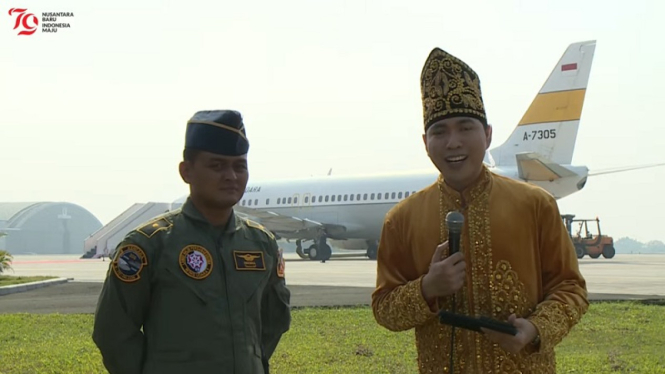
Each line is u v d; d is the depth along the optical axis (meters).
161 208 50.81
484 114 3.49
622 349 8.53
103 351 3.42
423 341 3.52
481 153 3.46
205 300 3.34
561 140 30.97
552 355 3.39
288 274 23.89
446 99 3.42
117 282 3.36
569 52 30.95
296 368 7.51
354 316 11.41
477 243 3.41
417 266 3.54
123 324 3.37
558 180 30.42
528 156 27.12
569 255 3.45
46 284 19.80
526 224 3.39
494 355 3.31
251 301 3.46
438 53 3.46
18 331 10.34
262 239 3.64
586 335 9.51
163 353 3.32
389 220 3.68
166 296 3.36
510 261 3.37
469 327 3.16
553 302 3.28
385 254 3.65
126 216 52.84
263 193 40.53
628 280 19.64
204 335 3.31
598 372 7.20
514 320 3.13
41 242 137.75
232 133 3.49
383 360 7.90
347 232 37.62
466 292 3.40
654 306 12.34
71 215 144.25
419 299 3.23
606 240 43.16
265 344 3.71
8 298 15.98
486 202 3.44
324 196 38.25
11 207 141.50
